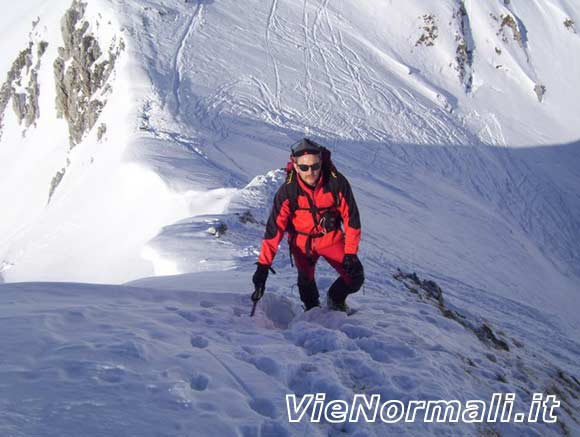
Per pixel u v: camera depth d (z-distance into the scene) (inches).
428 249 724.0
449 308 336.8
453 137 1402.6
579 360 354.3
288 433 104.0
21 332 127.1
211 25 1641.2
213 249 394.3
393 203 935.0
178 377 115.3
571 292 867.4
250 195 545.6
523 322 425.4
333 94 1443.2
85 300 172.4
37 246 1021.2
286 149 1097.4
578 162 1443.2
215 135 1109.1
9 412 94.3
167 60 1448.1
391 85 1560.0
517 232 1048.2
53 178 1455.5
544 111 1668.3
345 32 1749.5
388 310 208.5
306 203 175.3
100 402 100.6
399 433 116.9
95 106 1427.2
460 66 1740.9
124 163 940.0
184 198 701.3
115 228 830.5
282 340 158.6
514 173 1310.3
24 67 1977.1
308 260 187.2
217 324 166.2
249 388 119.0
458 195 1135.0
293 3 1825.8
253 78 1438.2
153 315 160.2
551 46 1876.2
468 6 1897.1
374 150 1238.3
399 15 1822.1
